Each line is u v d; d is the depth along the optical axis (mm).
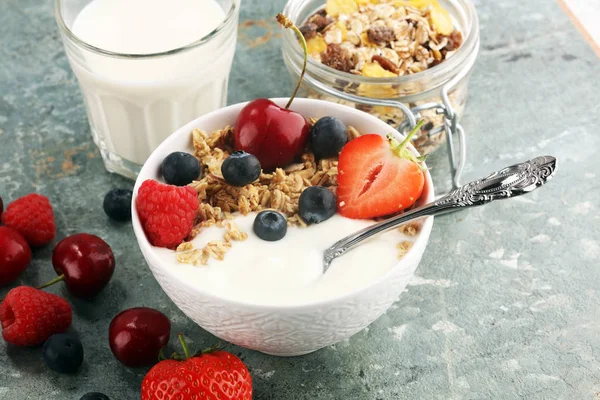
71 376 486
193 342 501
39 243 533
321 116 514
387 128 497
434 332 503
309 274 450
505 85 621
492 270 529
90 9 559
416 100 553
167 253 458
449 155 548
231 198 486
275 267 452
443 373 488
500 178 463
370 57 575
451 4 594
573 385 483
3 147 587
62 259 506
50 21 663
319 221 471
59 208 559
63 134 597
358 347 498
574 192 563
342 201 476
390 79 542
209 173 497
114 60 529
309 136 502
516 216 553
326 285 446
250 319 435
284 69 635
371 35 581
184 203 455
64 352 479
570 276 526
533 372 488
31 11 669
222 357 454
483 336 502
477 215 553
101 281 509
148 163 485
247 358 493
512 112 605
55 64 637
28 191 565
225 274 450
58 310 494
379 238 463
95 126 568
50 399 478
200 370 443
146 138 564
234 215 479
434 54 579
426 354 495
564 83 623
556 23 660
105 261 507
